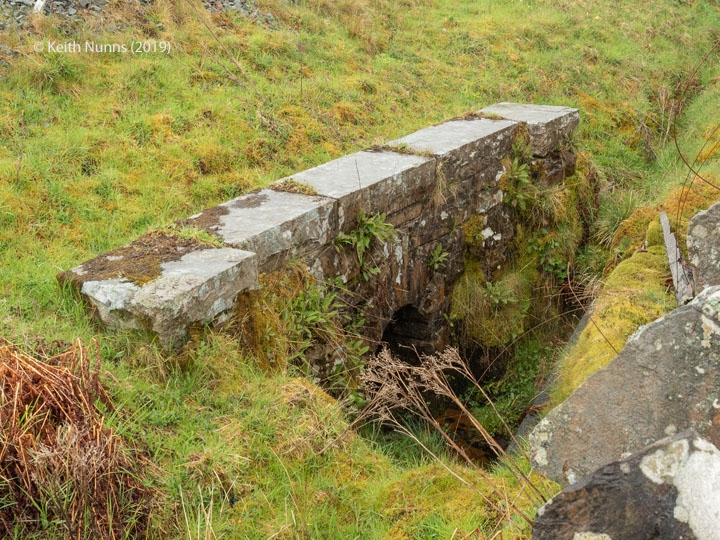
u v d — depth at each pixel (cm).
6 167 579
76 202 582
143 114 707
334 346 539
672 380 265
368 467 402
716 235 439
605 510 221
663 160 1061
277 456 380
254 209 534
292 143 767
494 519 349
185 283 420
